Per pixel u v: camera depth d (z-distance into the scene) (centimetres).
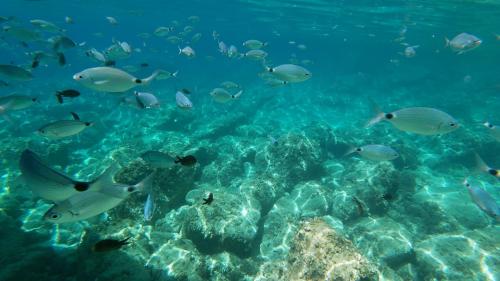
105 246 68
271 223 153
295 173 199
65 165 228
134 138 261
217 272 112
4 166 197
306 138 215
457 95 552
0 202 155
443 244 135
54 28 228
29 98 131
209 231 123
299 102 539
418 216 171
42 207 158
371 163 199
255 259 133
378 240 137
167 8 904
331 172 218
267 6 675
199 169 194
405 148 260
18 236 132
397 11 542
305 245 98
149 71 660
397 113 92
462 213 164
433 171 247
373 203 169
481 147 259
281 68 147
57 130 104
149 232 126
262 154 214
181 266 107
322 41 1460
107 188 62
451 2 444
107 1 848
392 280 115
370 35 946
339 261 87
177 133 262
